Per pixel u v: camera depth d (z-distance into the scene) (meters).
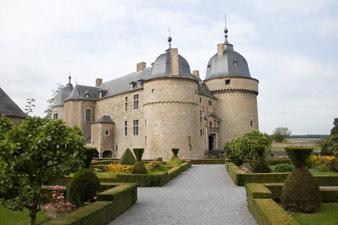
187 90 37.38
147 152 37.31
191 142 36.62
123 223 8.60
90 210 7.70
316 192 9.13
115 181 15.80
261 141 26.33
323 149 27.80
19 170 6.30
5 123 6.73
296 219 8.38
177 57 38.09
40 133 6.28
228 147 26.48
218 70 48.19
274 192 10.67
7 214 9.06
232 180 18.06
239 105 46.75
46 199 10.77
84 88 50.81
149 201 11.79
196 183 16.97
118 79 50.62
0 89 21.48
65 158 6.61
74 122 48.44
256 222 8.50
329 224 7.85
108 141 45.44
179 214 9.62
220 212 9.81
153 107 37.06
